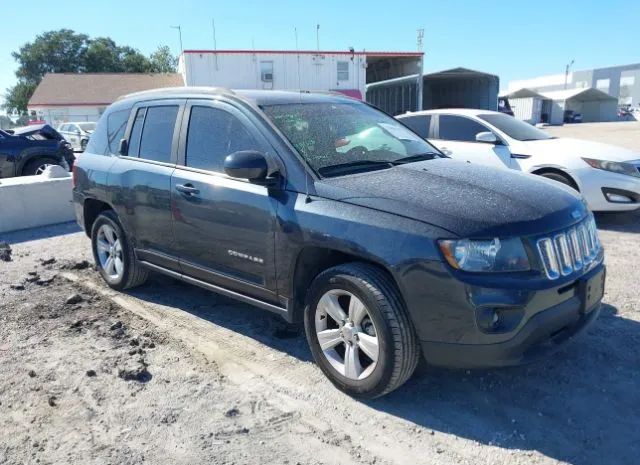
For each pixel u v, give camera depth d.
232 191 3.89
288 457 2.90
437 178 3.62
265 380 3.67
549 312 3.03
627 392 3.40
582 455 2.85
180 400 3.44
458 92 38.59
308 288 3.69
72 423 3.22
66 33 65.38
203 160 4.25
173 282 5.62
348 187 3.42
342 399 3.42
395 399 3.41
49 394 3.52
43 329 4.54
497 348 2.94
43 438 3.09
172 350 4.12
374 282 3.14
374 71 39.03
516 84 97.69
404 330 3.10
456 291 2.92
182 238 4.37
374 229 3.15
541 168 7.59
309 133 3.92
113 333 4.41
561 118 53.75
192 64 29.75
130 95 5.28
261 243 3.73
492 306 2.90
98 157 5.32
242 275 3.98
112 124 5.30
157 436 3.09
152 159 4.69
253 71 31.02
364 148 4.05
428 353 3.10
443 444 2.98
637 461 2.79
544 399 3.36
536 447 2.92
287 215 3.54
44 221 8.88
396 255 3.05
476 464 2.81
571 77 86.38
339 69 32.59
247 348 4.13
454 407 3.31
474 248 2.94
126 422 3.22
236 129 4.05
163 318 4.72
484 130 8.34
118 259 5.31
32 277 5.90
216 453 2.94
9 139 12.66
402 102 35.38
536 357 3.04
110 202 5.04
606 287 5.11
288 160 3.68
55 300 5.20
